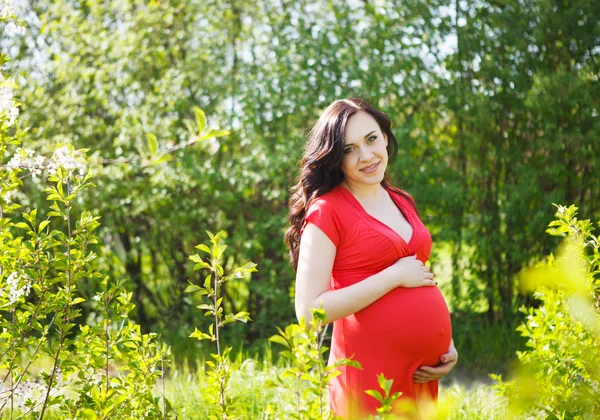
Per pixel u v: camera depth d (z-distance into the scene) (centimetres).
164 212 557
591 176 541
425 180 538
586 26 535
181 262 578
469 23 538
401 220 224
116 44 558
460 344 525
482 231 558
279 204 555
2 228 240
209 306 202
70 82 565
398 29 537
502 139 551
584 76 533
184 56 573
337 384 214
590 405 158
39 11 579
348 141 213
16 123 241
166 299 583
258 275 560
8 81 230
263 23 551
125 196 556
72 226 556
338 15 541
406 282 207
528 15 537
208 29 560
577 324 243
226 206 545
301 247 213
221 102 546
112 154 562
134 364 226
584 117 532
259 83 534
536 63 543
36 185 541
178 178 531
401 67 529
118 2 568
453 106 537
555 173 534
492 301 557
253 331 564
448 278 583
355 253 209
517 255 540
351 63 529
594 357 158
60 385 238
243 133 530
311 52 531
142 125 548
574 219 233
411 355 208
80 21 578
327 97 524
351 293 200
